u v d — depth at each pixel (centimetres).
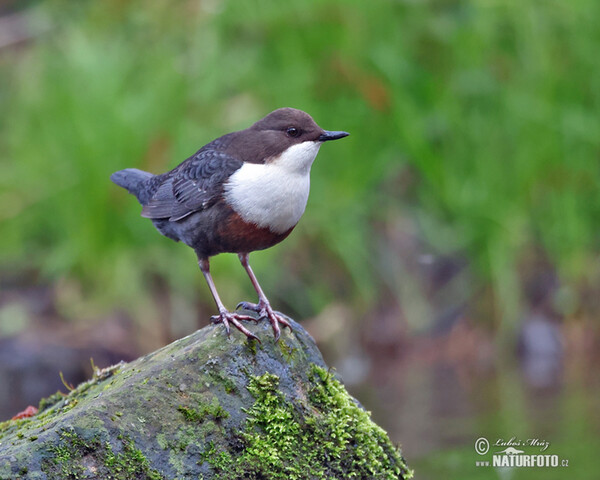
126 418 541
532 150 1273
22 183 1327
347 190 1277
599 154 1280
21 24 1600
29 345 1166
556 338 1196
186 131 1279
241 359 589
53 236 1315
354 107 1299
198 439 550
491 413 948
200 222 702
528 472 773
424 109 1321
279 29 1354
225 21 1377
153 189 782
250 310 649
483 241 1245
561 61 1312
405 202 1310
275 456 563
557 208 1260
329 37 1337
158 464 533
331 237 1249
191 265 1228
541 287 1245
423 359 1185
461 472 785
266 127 693
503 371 1127
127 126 1283
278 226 693
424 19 1355
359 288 1238
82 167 1270
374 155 1299
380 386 1088
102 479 515
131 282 1231
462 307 1230
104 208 1256
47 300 1255
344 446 588
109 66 1349
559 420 909
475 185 1274
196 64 1352
